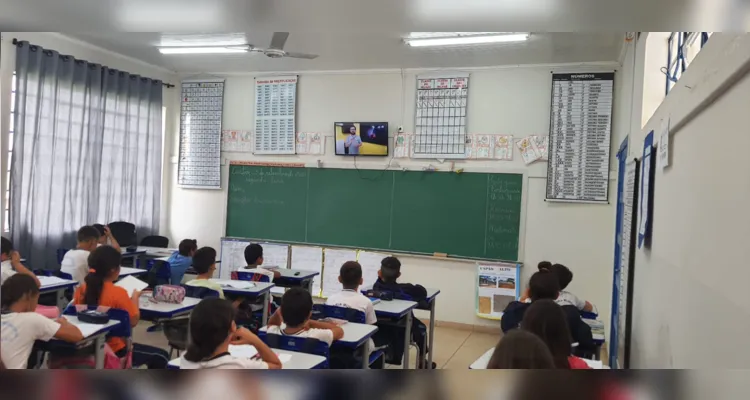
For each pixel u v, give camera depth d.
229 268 6.34
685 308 1.74
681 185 1.89
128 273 4.34
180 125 6.54
